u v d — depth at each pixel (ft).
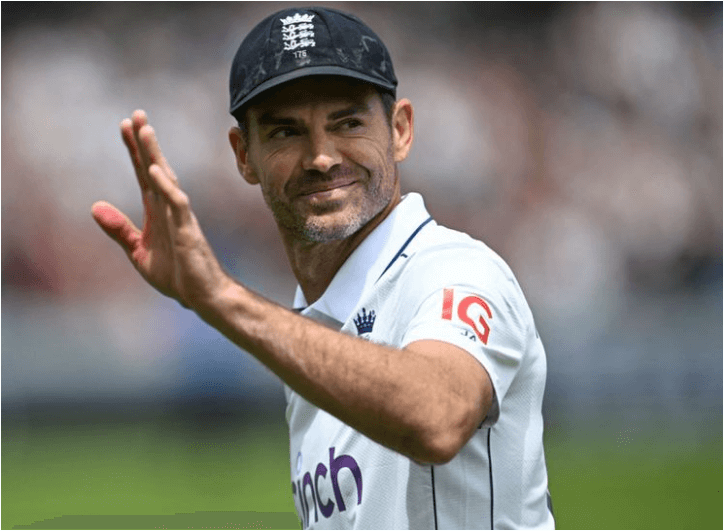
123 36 145.18
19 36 143.95
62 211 135.03
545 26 153.07
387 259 28.68
